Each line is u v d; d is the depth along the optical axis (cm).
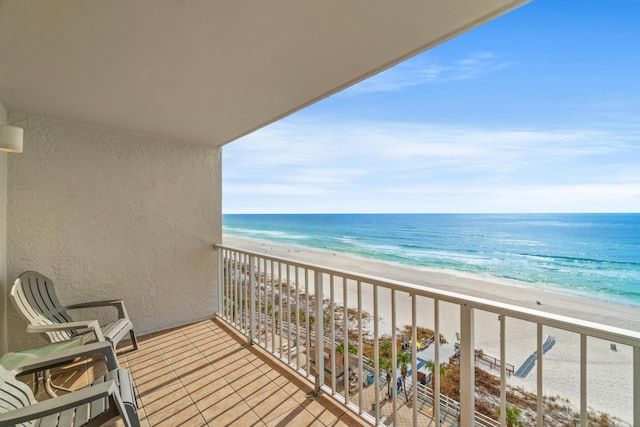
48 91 238
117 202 334
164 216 365
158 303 358
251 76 219
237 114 293
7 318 274
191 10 148
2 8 142
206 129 337
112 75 214
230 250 364
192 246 386
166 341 322
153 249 356
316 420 197
